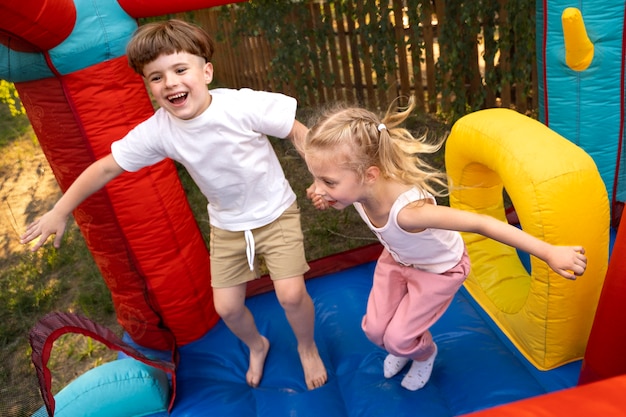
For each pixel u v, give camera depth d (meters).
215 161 2.17
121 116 2.47
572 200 2.00
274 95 2.23
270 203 2.29
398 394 2.34
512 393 2.26
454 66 4.98
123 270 2.73
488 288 2.72
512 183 2.13
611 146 2.87
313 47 5.63
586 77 2.71
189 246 2.82
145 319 2.85
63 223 2.22
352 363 2.58
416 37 5.12
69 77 2.35
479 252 2.83
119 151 2.21
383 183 1.91
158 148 2.20
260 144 2.23
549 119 2.93
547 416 0.88
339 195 1.90
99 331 2.41
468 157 2.55
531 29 4.43
